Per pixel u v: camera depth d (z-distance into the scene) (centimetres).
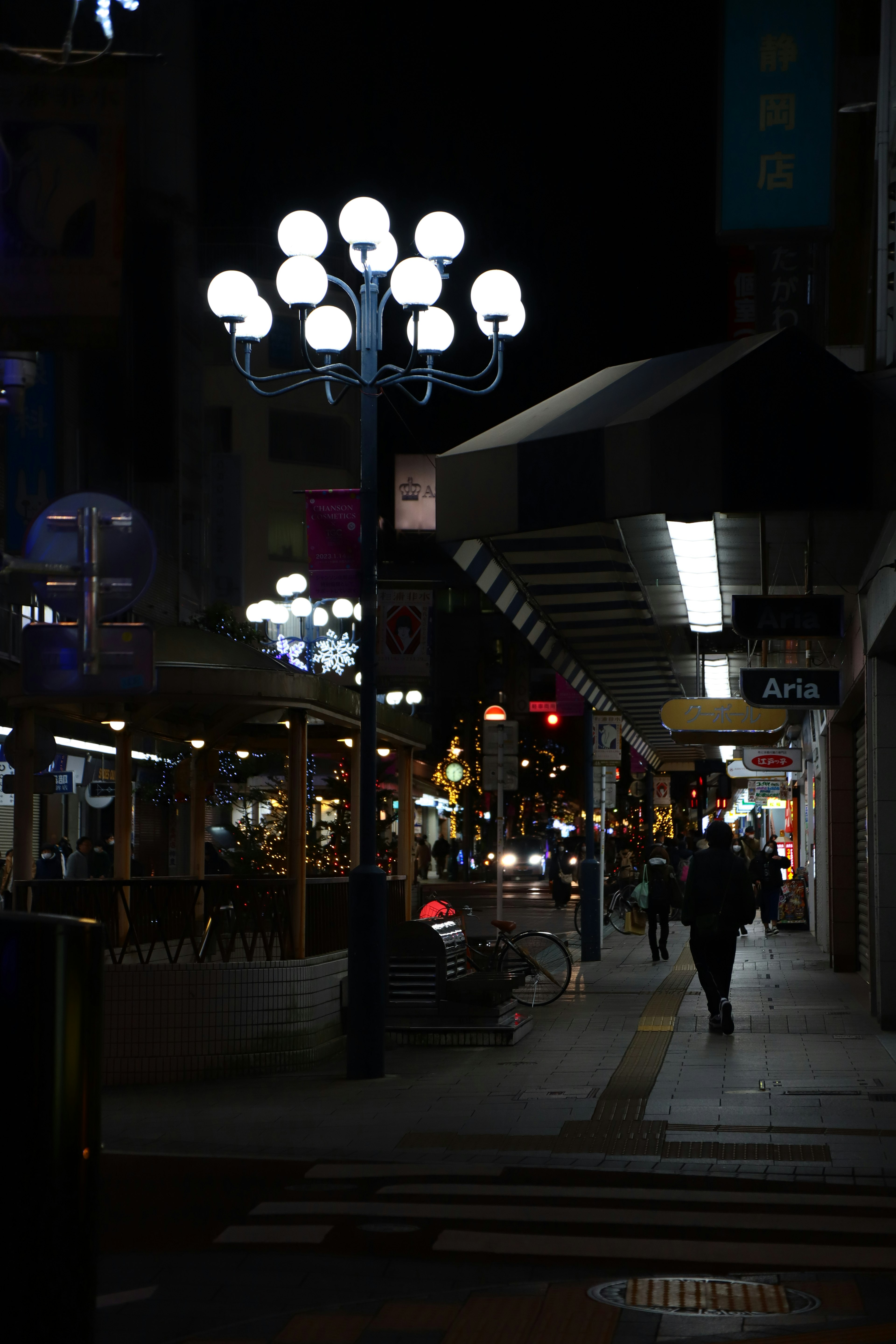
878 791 1750
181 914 1518
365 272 1418
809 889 3712
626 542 1455
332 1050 1619
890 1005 1736
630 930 3206
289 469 6372
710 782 7669
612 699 2892
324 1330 634
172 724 1886
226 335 6241
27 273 1018
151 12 4653
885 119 1322
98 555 1282
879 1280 715
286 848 2289
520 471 1192
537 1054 1542
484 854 7575
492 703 8375
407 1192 915
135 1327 639
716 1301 677
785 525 1411
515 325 1405
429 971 1623
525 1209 865
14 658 3162
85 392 3722
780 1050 1543
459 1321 647
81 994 350
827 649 2230
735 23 1373
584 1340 619
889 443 1112
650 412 1136
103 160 1022
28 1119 338
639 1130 1112
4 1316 331
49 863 2438
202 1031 1459
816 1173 960
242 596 5431
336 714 1666
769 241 1373
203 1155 1051
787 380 1120
